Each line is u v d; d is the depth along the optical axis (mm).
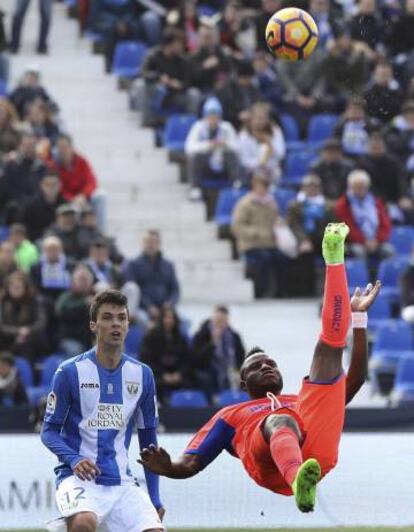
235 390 45969
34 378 46312
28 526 35000
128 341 48219
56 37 66750
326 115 62000
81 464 24656
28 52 65562
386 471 36094
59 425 25156
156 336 45656
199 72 62094
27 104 59281
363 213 53688
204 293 54250
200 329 46406
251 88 61750
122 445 25469
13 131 56375
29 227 52469
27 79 59594
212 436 25297
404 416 39719
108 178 59188
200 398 44500
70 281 48500
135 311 48656
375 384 48281
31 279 48656
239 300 54125
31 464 35188
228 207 56469
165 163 59844
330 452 24234
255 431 24375
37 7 68562
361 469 36062
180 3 67875
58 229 50688
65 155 54688
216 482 35594
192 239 56125
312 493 22453
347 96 61938
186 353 45875
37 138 57062
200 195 57250
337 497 35969
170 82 61719
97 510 24891
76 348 46312
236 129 60781
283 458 23109
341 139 59031
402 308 50469
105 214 55438
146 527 24891
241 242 54250
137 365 25562
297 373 49344
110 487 25156
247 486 35656
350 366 25516
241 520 35594
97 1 66812
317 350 24188
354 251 53094
